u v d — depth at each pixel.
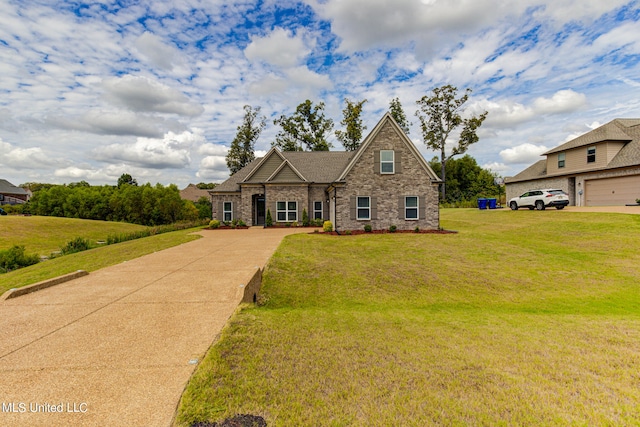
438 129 41.41
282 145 43.91
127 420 2.54
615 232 14.06
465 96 39.34
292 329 4.66
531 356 3.86
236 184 25.36
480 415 2.63
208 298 6.07
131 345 3.99
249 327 4.60
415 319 5.69
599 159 24.00
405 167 18.70
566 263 10.33
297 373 3.30
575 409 2.74
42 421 2.53
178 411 2.65
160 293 6.43
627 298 7.57
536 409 2.73
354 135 41.94
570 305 7.22
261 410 2.67
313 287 8.30
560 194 23.39
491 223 20.78
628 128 24.98
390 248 12.84
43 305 5.71
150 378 3.19
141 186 44.53
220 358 3.59
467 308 7.12
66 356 3.70
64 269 10.92
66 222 32.88
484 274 9.36
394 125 18.66
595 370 3.50
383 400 2.84
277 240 15.20
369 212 18.62
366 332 4.72
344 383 3.12
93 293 6.48
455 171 56.72
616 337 4.64
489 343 4.33
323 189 24.23
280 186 23.41
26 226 28.42
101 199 42.47
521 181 32.34
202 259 10.38
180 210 42.44
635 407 2.78
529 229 17.05
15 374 3.29
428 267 10.02
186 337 4.24
